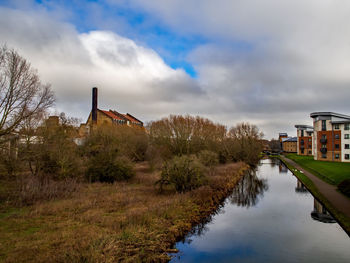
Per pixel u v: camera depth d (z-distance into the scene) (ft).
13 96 48.24
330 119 193.36
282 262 32.35
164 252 32.12
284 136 481.05
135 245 30.30
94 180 73.97
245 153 166.81
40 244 28.48
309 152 287.48
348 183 68.64
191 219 44.16
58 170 68.49
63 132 75.61
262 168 170.40
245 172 135.13
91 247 26.55
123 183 71.00
